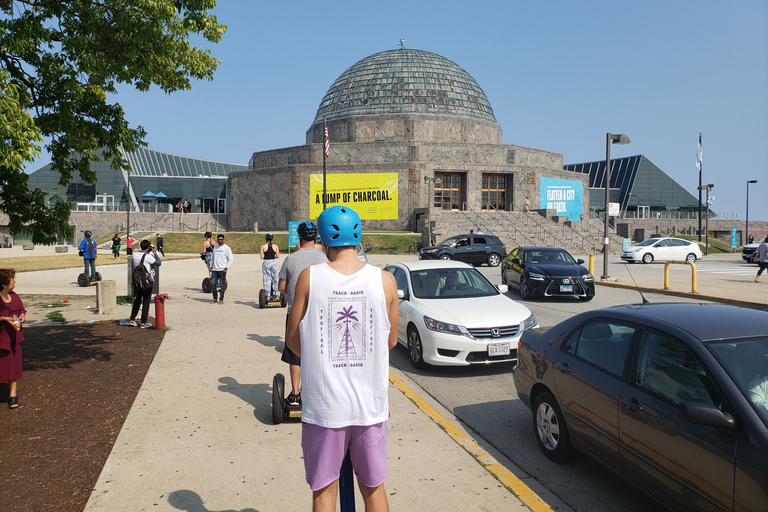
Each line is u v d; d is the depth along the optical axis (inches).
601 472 188.2
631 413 155.2
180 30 306.0
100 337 382.6
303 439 108.1
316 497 105.4
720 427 126.3
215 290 566.3
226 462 183.8
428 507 155.6
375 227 1771.7
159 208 2364.7
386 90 2012.8
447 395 278.1
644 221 2561.5
